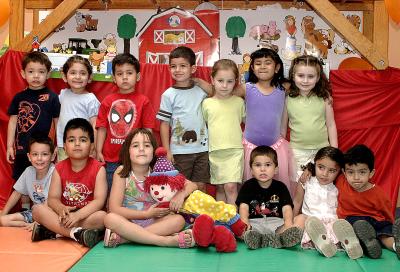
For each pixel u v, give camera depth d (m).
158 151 2.66
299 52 3.95
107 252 2.39
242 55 3.97
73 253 2.36
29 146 2.98
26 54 3.32
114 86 3.41
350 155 2.68
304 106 3.12
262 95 3.12
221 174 3.06
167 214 2.63
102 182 2.78
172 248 2.48
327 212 2.78
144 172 2.71
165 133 3.16
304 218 2.74
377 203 2.67
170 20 3.87
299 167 3.11
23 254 2.33
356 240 2.35
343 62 3.97
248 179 3.10
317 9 3.41
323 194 2.81
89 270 2.08
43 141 2.98
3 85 3.42
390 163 3.33
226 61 3.07
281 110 3.15
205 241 2.37
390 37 5.41
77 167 2.81
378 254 2.33
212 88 3.21
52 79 3.42
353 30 3.38
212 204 2.60
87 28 4.16
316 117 3.12
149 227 2.54
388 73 3.33
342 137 3.37
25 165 3.26
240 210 2.76
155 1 4.20
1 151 3.42
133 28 4.13
